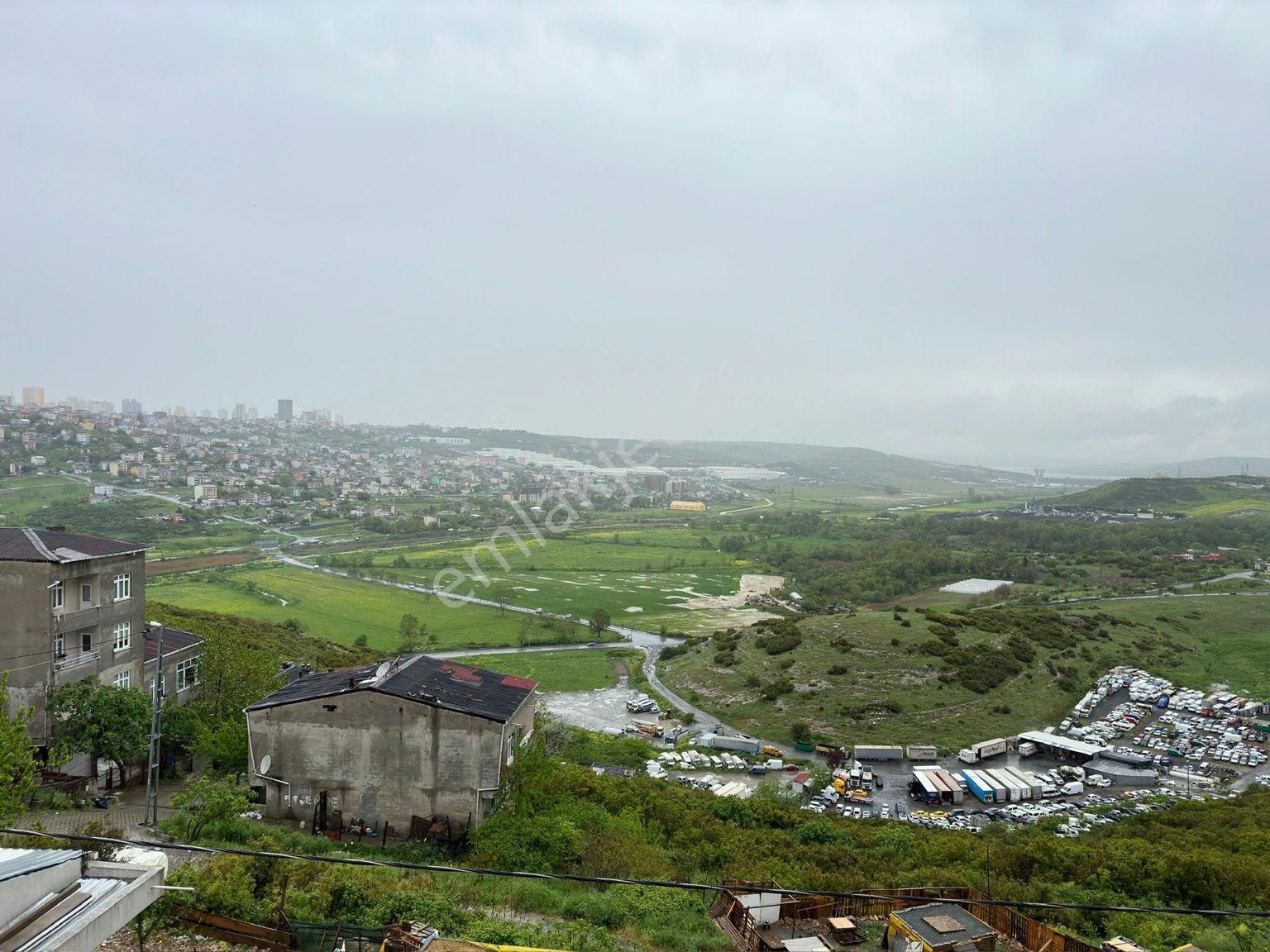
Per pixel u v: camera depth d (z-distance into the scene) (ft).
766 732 357.00
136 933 83.82
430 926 89.71
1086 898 130.62
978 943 94.27
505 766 153.38
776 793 270.67
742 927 104.27
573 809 158.92
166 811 145.48
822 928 107.34
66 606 168.45
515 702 167.22
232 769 162.09
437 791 148.77
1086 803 285.84
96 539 186.70
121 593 184.96
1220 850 193.77
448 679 170.60
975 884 131.75
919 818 269.03
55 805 142.61
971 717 362.33
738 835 173.06
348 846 137.59
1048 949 96.02
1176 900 140.05
